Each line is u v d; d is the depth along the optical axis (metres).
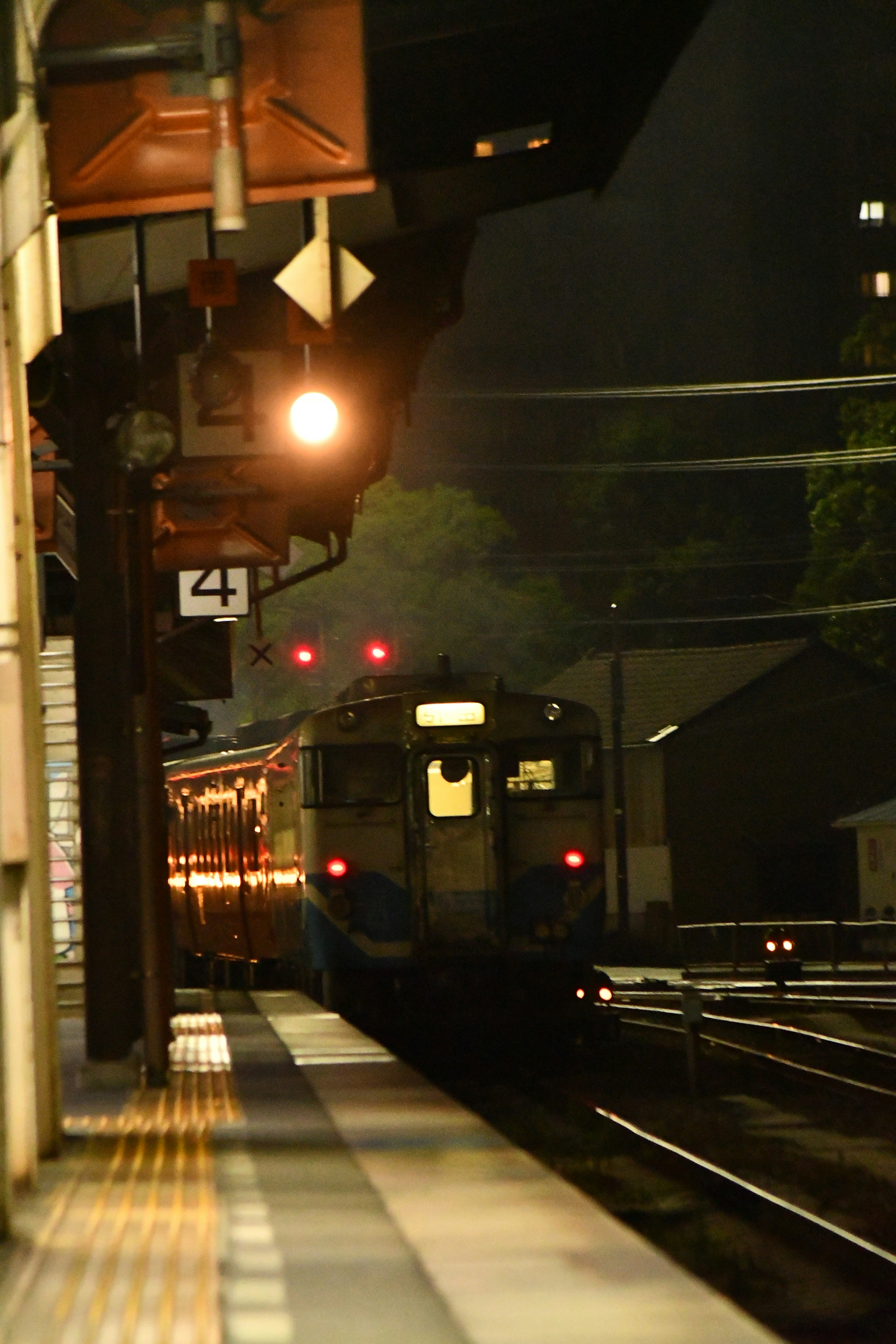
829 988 124.94
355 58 30.73
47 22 30.55
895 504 198.88
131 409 52.00
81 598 51.09
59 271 40.66
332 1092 48.38
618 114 48.62
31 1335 21.27
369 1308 22.58
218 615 78.38
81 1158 36.09
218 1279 24.48
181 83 31.16
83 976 64.38
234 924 104.88
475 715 76.69
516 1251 26.34
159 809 51.16
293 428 43.91
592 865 76.75
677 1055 81.44
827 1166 50.72
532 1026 77.12
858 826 185.12
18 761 31.30
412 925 75.88
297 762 79.06
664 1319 21.75
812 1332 33.44
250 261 49.06
